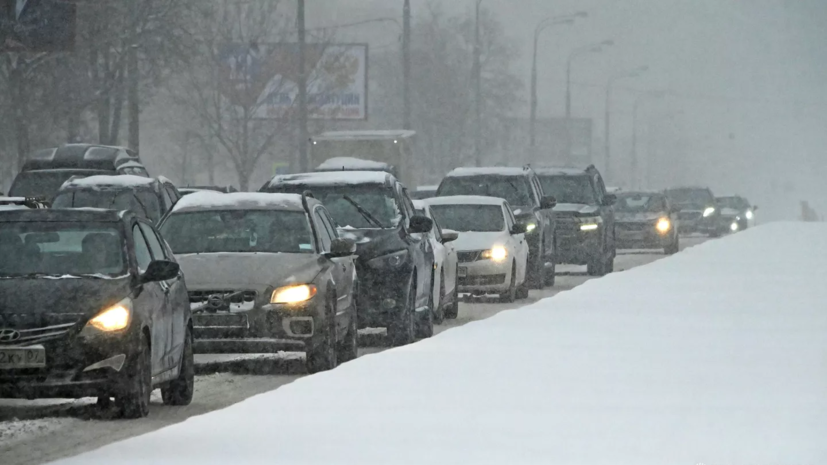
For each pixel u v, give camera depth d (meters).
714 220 162.12
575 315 47.69
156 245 35.59
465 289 66.31
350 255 42.69
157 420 31.19
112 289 31.08
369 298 46.59
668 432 23.77
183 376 34.31
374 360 34.66
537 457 21.44
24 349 29.92
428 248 50.94
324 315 39.38
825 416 25.47
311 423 24.80
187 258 39.75
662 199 114.81
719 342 38.56
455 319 59.19
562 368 32.75
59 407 33.00
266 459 21.36
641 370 32.31
